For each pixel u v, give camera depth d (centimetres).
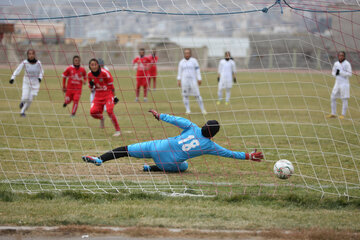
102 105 3259
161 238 1438
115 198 1834
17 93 5600
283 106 5159
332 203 1784
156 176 2205
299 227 1514
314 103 5306
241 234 1460
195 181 2114
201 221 1571
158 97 5612
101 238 1436
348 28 2188
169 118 2142
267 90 6262
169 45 7181
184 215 1627
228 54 2477
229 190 1967
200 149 2094
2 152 2623
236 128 3656
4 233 1464
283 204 1773
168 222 1554
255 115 4472
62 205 1727
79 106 4756
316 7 2112
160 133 3425
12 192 1845
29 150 2700
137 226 1519
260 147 2831
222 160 2552
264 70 2445
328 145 3005
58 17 2147
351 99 4881
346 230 1491
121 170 2309
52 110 4462
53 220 1547
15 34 2645
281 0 2080
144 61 5084
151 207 1716
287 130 3594
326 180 2116
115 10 2131
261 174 2255
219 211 1673
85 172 2258
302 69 2500
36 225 1512
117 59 4447
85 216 1598
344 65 4038
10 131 3312
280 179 2164
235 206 1755
